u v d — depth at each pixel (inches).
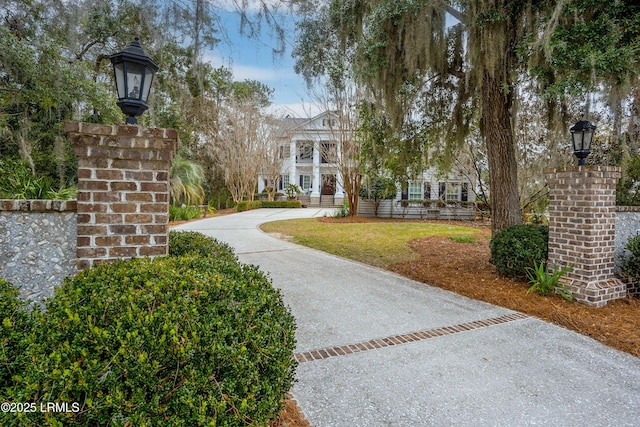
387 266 231.6
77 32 201.9
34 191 177.2
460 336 121.3
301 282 190.1
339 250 285.0
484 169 422.0
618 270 166.1
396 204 610.5
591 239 151.0
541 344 115.2
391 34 198.1
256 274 81.7
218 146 778.8
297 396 84.0
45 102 259.0
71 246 99.2
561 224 162.7
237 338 55.1
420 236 360.2
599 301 147.6
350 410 79.0
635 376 95.2
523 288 172.2
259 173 842.8
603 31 133.8
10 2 215.3
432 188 655.1
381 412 78.4
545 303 151.9
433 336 121.1
